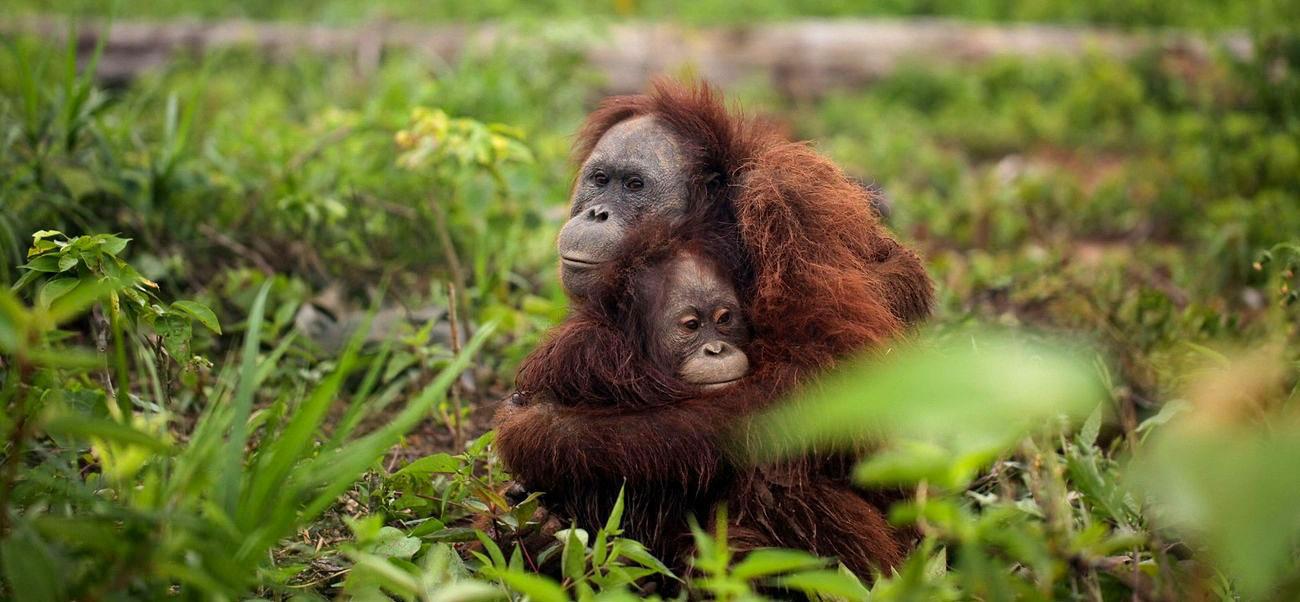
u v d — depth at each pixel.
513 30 10.68
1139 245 8.09
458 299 5.46
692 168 3.71
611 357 3.37
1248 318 5.89
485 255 6.08
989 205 9.00
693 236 3.57
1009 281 5.93
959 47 14.26
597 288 3.53
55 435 3.11
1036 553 2.23
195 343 4.80
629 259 3.52
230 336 5.26
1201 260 7.05
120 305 3.37
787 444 3.12
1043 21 15.85
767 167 3.62
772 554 2.29
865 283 3.46
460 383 4.81
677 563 3.29
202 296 5.23
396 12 14.51
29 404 2.88
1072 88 12.99
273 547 3.14
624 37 13.34
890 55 13.91
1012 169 10.89
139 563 2.30
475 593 2.34
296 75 11.77
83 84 5.70
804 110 12.91
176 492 2.53
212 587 2.24
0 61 11.24
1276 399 3.25
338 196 6.06
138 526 2.43
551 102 9.68
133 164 6.01
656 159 3.70
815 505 3.23
